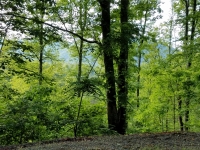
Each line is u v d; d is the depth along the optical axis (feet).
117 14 53.31
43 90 49.32
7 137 42.52
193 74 53.67
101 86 47.57
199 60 56.39
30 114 42.93
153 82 59.77
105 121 57.47
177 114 59.88
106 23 49.16
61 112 50.06
